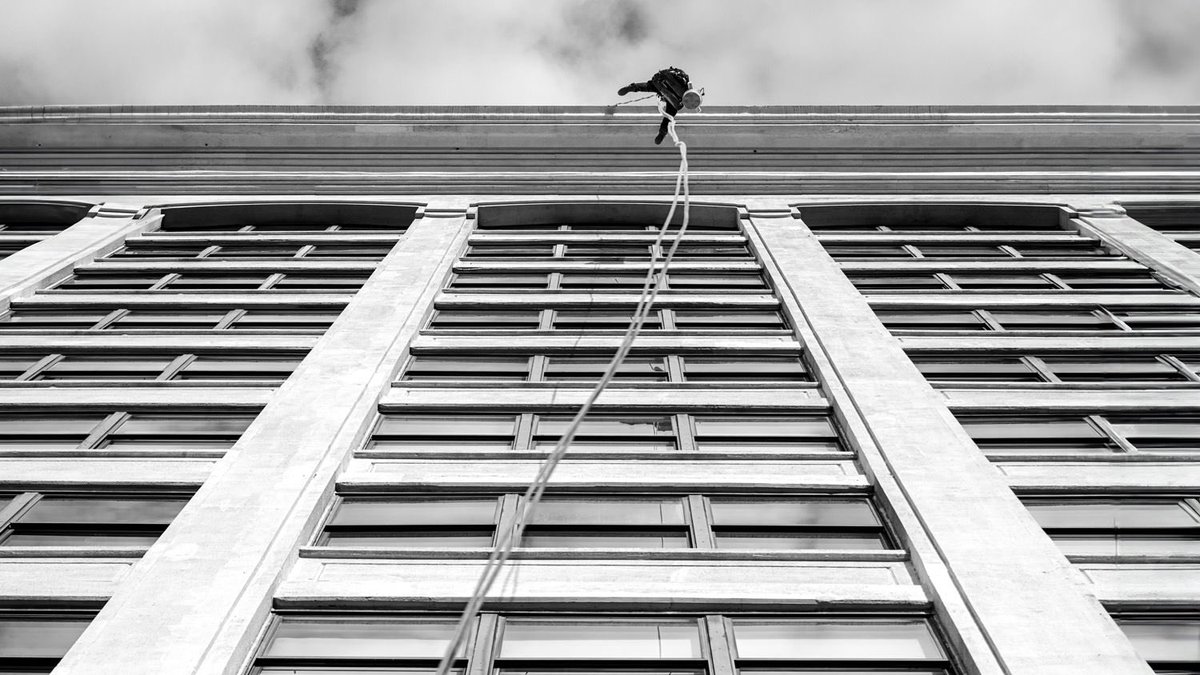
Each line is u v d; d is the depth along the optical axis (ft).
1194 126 93.56
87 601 32.89
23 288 66.54
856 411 46.62
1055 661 28.50
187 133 94.43
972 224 87.61
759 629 32.24
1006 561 33.45
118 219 85.40
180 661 28.58
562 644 31.63
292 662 30.55
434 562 35.37
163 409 48.55
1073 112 93.45
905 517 36.83
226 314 64.28
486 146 94.12
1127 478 41.45
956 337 59.41
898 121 92.89
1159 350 57.26
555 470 42.32
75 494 40.40
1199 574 35.01
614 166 92.79
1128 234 79.51
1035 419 48.34
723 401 49.34
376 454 43.32
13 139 94.99
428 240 76.89
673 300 64.64
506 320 62.75
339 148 94.63
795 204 86.63
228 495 37.76
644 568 35.12
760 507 39.73
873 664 30.58
